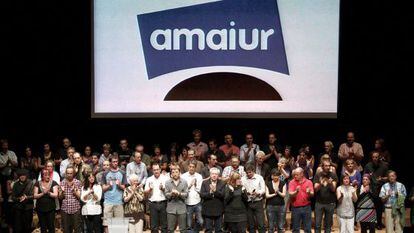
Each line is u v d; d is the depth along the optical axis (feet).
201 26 40.52
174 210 35.91
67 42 41.73
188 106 40.91
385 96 41.83
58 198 36.11
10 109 42.52
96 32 40.52
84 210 35.70
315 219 36.47
